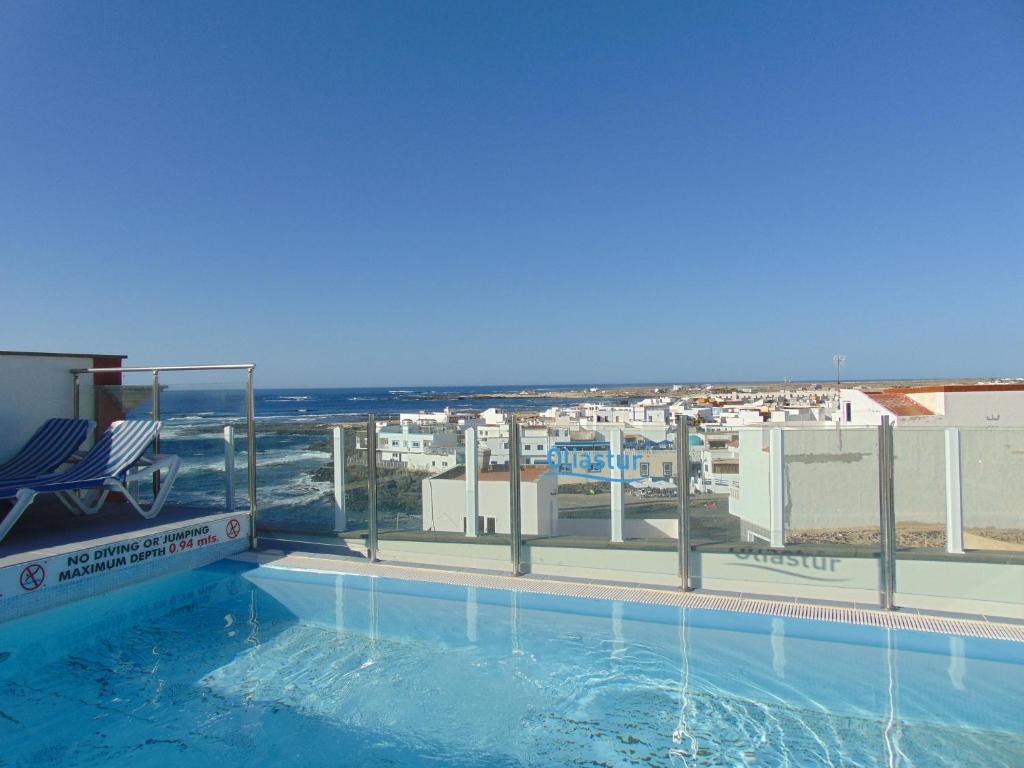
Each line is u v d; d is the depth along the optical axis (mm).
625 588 4828
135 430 6152
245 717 3510
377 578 5270
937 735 3184
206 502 6383
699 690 3678
